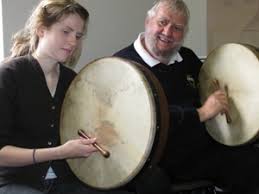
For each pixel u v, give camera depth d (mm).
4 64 1408
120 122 1308
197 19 2793
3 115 1329
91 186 1378
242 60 1733
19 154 1285
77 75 1446
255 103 1680
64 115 1452
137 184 1497
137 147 1252
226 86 1797
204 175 1776
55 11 1382
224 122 1796
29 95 1400
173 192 1588
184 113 1651
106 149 1334
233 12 2678
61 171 1426
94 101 1385
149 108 1230
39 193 1307
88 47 2332
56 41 1393
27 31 1534
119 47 2480
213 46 2732
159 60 1852
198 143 1744
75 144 1288
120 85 1320
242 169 1782
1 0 1981
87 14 1442
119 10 2459
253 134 1687
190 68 1950
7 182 1364
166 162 1705
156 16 1813
